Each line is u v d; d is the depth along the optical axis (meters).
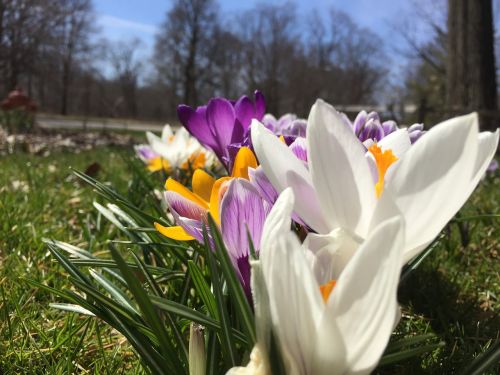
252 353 0.12
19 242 0.39
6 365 0.21
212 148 0.27
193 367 0.14
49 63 7.96
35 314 0.27
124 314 0.18
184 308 0.15
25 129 2.30
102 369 0.22
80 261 0.22
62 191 0.65
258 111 0.27
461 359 0.22
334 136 0.13
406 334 0.24
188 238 0.17
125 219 0.29
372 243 0.11
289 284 0.11
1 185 0.65
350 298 0.11
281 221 0.12
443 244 0.40
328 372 0.11
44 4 6.61
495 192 0.72
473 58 1.60
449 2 1.66
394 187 0.13
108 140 2.41
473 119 0.12
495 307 0.31
